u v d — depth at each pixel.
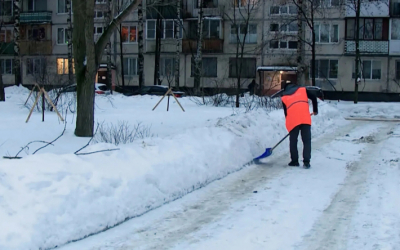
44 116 15.09
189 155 7.22
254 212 5.75
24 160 5.49
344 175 7.83
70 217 4.84
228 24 37.75
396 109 24.11
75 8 10.61
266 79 37.84
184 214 5.69
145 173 6.07
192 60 37.34
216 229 5.14
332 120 16.86
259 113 11.67
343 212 5.71
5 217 4.43
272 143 10.45
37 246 4.40
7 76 42.34
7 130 11.45
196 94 31.19
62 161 5.64
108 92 29.45
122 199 5.51
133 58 39.56
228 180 7.46
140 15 34.12
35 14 40.78
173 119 14.92
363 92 36.19
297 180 7.46
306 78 28.98
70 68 35.22
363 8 35.28
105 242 4.75
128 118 14.87
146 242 4.75
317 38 36.72
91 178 5.43
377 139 12.27
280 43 36.97
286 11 36.41
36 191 4.87
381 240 4.72
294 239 4.81
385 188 6.83
